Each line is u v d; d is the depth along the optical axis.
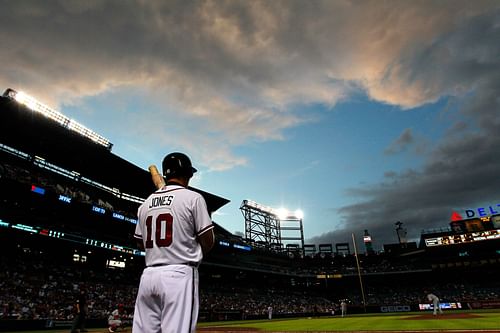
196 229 2.63
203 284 55.09
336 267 73.31
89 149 41.41
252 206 75.50
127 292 40.06
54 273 35.44
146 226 2.72
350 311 52.19
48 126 36.88
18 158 36.72
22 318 24.69
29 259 34.59
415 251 68.25
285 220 82.12
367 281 70.69
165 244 2.56
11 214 30.62
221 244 55.97
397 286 68.25
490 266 61.03
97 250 39.72
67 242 35.09
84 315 16.31
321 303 64.00
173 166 2.96
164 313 2.35
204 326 27.08
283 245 77.62
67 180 41.62
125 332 18.45
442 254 64.62
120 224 41.78
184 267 2.51
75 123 40.53
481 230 63.22
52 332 20.34
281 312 53.00
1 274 30.30
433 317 22.81
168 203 2.69
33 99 36.03
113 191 48.25
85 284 36.75
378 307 50.97
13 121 34.75
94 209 37.59
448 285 64.06
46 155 39.53
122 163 45.12
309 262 74.88
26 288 30.48
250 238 72.06
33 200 33.12
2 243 32.84
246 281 63.84
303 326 20.28
